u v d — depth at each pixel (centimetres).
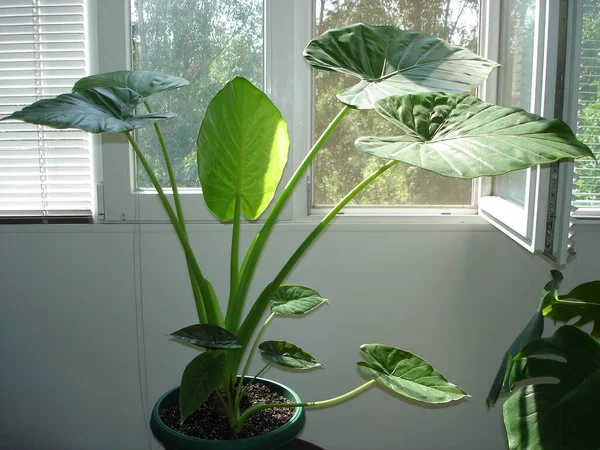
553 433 67
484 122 78
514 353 78
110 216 144
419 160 66
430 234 143
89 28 144
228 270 144
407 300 145
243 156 93
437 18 144
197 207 142
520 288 145
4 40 144
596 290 91
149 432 149
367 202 150
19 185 148
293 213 144
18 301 146
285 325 145
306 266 144
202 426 94
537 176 101
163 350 147
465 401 148
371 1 143
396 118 82
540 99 99
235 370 95
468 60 98
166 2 141
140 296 145
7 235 144
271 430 91
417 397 84
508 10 138
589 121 143
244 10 141
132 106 91
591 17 139
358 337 146
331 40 102
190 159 146
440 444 149
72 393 149
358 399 147
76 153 147
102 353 147
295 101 144
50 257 145
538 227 101
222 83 144
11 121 145
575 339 75
